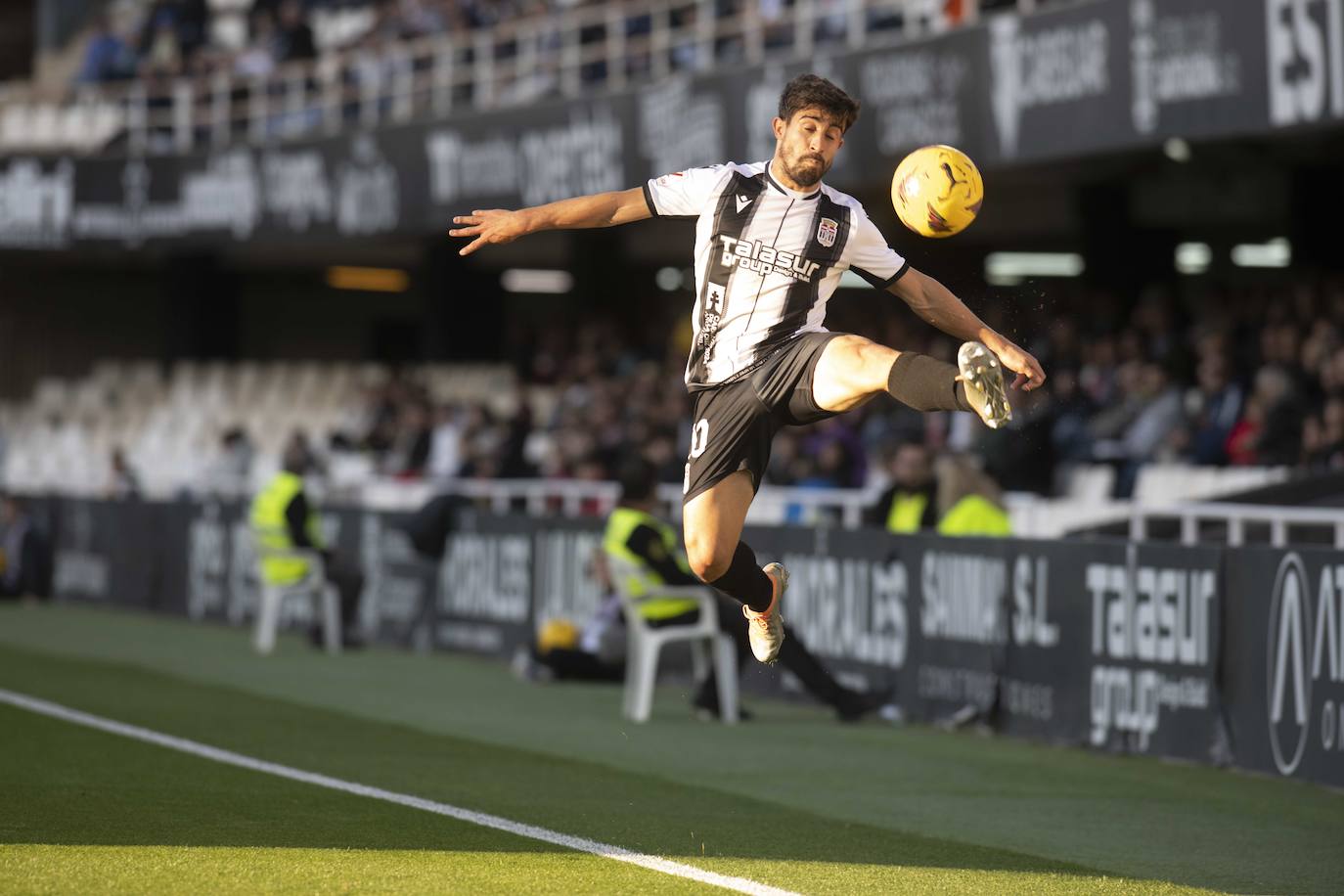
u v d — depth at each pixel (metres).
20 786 14.31
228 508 33.22
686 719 20.27
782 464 29.98
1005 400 9.37
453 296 49.00
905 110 30.78
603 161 36.81
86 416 52.28
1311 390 26.59
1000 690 18.84
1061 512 23.47
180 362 53.12
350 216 42.84
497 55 43.97
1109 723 17.53
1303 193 34.56
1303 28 23.84
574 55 39.81
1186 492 24.98
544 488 28.62
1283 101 24.25
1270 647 15.91
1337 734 15.06
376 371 47.44
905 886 11.17
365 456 41.03
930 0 32.78
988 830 13.45
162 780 14.90
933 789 15.39
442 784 15.12
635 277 49.25
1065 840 13.09
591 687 23.64
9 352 57.50
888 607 20.53
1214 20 25.25
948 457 21.75
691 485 11.16
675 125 35.09
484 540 27.42
